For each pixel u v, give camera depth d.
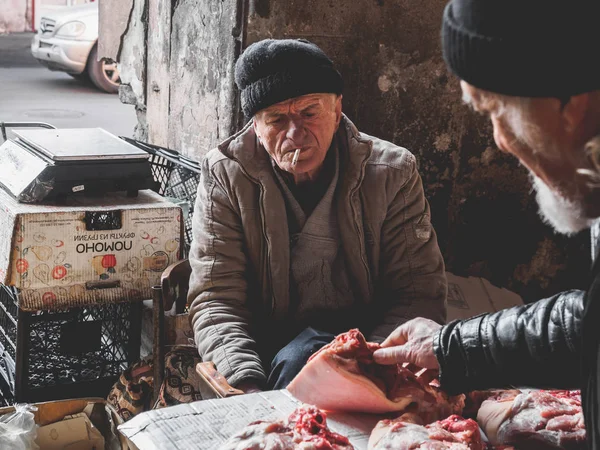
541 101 0.97
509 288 3.82
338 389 1.61
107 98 9.52
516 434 1.53
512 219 3.72
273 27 2.97
